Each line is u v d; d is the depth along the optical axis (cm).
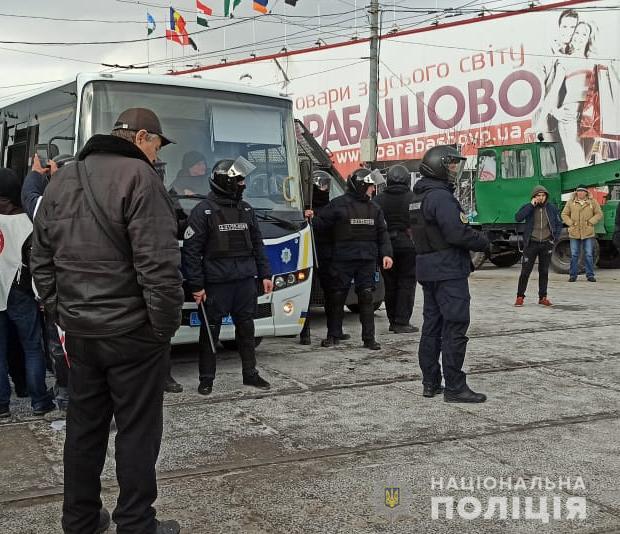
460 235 540
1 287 529
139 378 311
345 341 837
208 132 699
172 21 2995
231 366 717
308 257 719
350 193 772
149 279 296
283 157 735
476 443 475
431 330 585
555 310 1038
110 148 312
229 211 600
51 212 315
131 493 314
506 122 2803
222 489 405
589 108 2647
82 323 305
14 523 368
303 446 474
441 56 2925
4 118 843
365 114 3134
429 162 561
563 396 584
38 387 552
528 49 2741
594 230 1439
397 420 527
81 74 663
